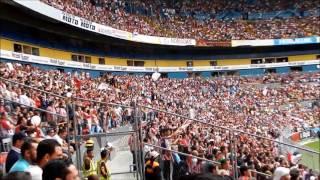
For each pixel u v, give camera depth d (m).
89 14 38.22
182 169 11.45
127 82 37.72
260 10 62.97
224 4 62.22
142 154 10.93
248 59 60.31
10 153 6.79
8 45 30.59
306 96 51.59
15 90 15.51
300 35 60.09
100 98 24.84
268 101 48.94
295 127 40.69
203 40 54.47
